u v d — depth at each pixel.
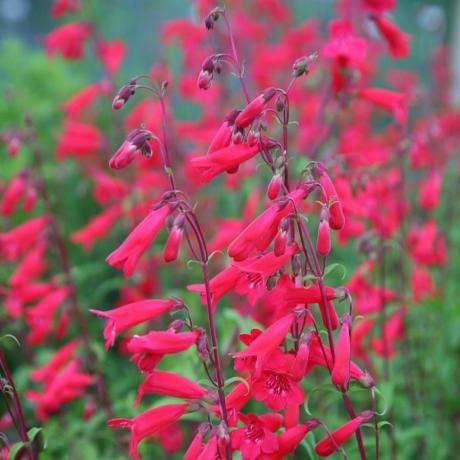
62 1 1.14
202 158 0.63
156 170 1.03
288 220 0.61
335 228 0.62
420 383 0.88
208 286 0.62
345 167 0.77
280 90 0.63
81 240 0.93
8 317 0.90
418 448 0.85
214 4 1.15
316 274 0.62
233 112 0.64
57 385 0.80
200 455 0.62
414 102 1.14
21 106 1.20
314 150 0.83
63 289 0.84
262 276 0.62
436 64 1.60
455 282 1.02
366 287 0.82
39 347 1.06
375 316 0.83
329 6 1.93
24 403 0.94
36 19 2.07
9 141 0.89
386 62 2.00
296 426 0.63
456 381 0.90
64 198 1.23
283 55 1.18
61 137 1.04
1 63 1.42
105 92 1.01
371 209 0.80
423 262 0.86
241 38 1.21
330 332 0.63
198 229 0.63
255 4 1.30
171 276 1.03
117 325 0.62
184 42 1.14
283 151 0.63
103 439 0.91
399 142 0.87
